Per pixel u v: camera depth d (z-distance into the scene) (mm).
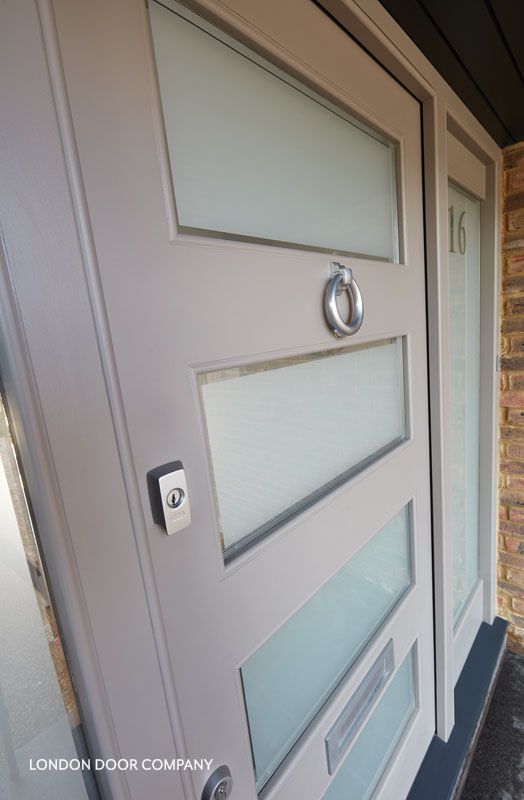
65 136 302
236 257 449
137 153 354
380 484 767
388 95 709
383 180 763
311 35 534
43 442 301
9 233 280
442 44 723
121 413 347
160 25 391
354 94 623
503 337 1361
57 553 312
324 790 659
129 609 360
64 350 310
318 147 605
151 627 379
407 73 715
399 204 789
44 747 366
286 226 560
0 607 344
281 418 570
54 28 291
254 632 504
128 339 351
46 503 305
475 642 1466
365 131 699
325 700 683
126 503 353
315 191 607
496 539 1502
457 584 1366
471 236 1257
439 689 1100
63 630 329
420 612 981
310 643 657
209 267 420
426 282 890
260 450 539
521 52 752
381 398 807
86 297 321
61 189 303
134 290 354
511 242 1294
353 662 752
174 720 406
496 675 1385
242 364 466
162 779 399
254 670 548
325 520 621
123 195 344
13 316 284
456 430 1266
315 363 626
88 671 333
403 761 949
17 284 284
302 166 580
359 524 709
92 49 316
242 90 483
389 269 749
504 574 1515
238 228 490
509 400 1381
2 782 371
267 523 554
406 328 825
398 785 928
